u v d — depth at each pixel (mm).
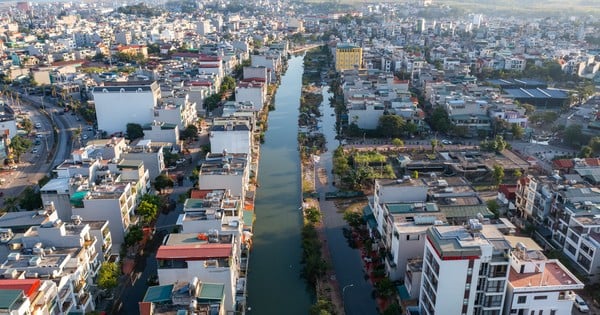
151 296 126250
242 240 180500
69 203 197625
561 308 135250
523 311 134375
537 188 195625
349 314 151875
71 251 151250
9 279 128875
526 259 139625
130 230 184375
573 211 175375
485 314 132000
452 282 127125
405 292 153750
